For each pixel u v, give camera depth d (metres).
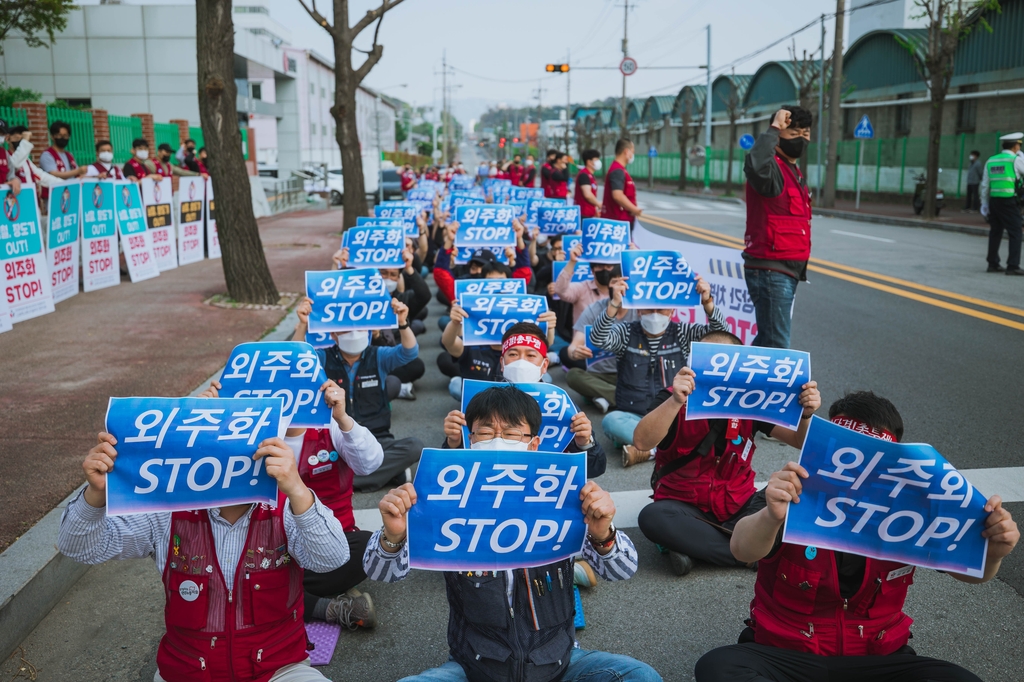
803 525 2.53
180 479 2.48
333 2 17.73
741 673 2.58
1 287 9.21
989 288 12.26
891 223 23.62
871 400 2.86
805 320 10.41
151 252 13.49
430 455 2.57
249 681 2.62
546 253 11.91
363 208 18.80
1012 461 5.52
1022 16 24.62
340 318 5.20
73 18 31.00
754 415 3.75
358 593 3.80
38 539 4.05
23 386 6.95
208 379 7.20
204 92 10.53
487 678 2.67
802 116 5.74
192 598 2.58
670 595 4.01
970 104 27.45
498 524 2.61
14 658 3.48
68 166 13.16
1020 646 3.49
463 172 38.12
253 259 11.02
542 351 4.24
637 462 5.70
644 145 71.06
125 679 3.33
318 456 3.76
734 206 34.31
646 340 5.86
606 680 2.60
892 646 2.72
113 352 8.18
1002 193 13.27
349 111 18.17
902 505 2.46
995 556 2.40
